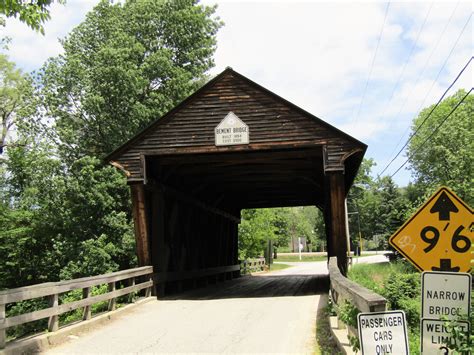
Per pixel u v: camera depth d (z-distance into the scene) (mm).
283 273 37156
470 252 5309
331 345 7883
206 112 15758
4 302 7402
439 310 4879
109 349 8164
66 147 27062
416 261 5379
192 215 20844
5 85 33719
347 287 6539
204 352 7805
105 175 25062
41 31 8672
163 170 17234
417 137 53250
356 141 14930
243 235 39812
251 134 15438
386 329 4527
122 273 12852
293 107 15344
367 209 83250
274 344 8312
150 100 27250
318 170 19312
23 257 25984
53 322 9055
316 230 95812
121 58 25703
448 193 5422
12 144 28578
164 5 29391
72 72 26312
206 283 22609
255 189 25438
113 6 29688
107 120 26641
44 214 25734
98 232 25234
